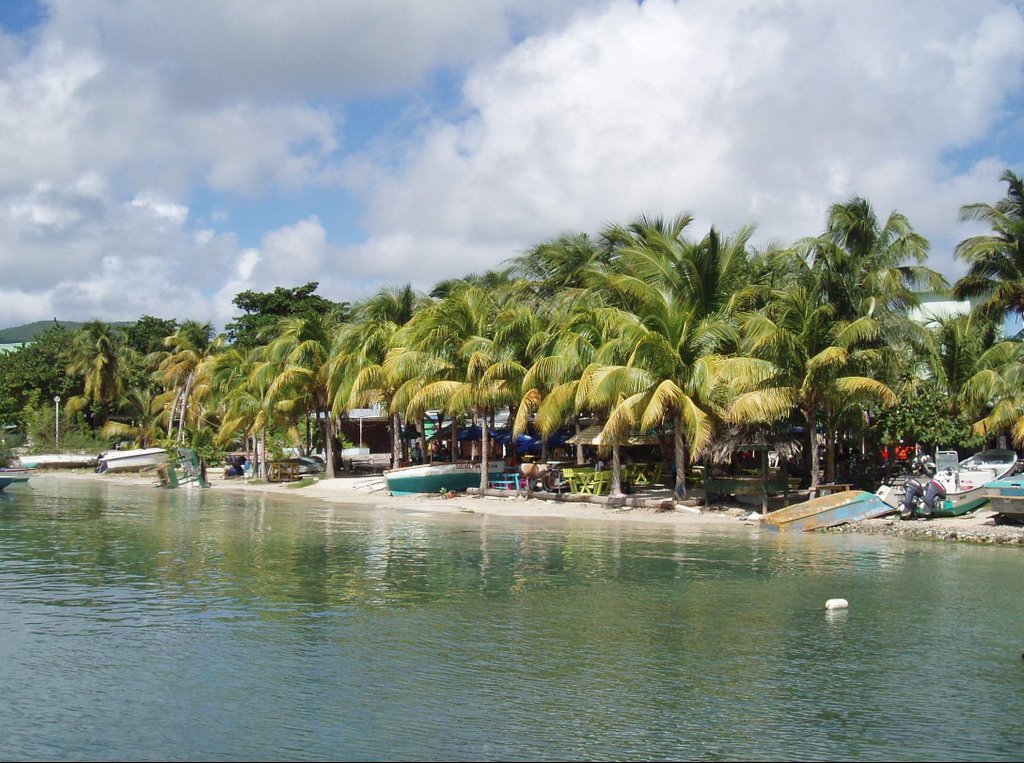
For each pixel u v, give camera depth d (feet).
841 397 103.24
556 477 138.82
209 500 148.77
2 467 242.58
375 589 60.80
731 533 93.81
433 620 51.39
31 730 34.40
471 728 34.45
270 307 313.73
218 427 280.51
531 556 76.33
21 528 100.27
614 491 122.93
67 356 312.09
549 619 51.65
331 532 95.96
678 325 108.99
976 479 111.55
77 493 167.63
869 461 124.77
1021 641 46.52
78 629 49.44
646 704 37.01
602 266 138.21
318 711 36.29
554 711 36.24
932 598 57.26
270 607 55.01
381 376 156.87
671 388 104.37
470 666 42.24
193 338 279.69
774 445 111.45
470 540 88.12
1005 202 130.00
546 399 118.73
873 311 112.57
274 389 178.81
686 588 60.90
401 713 36.01
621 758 31.76
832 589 60.44
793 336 102.27
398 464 177.99
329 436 187.62
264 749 32.55
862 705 36.94
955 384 136.05
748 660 43.14
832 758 31.81
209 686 39.42
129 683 39.88
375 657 43.73
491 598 57.67
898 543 84.64
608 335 119.14
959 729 34.45
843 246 131.54
